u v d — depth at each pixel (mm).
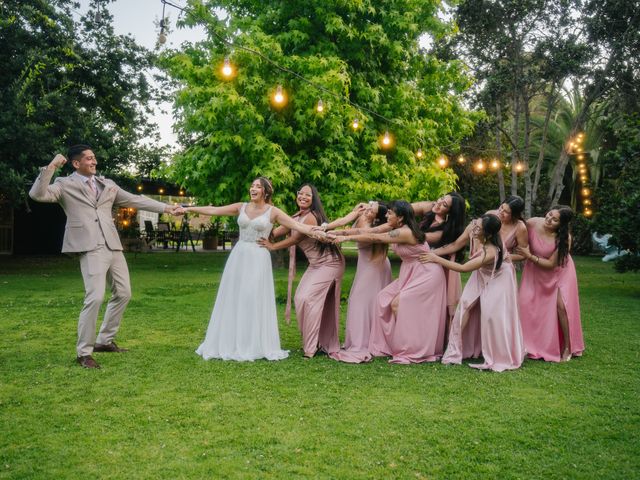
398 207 5082
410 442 3064
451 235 5418
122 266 5000
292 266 5410
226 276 5031
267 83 8703
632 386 4258
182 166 9609
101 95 14070
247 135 8867
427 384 4234
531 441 3102
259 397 3805
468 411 3605
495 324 4816
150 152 15953
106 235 4754
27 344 5301
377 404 3713
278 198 8773
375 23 9648
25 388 3912
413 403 3746
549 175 23234
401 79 10398
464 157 18547
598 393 4066
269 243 5141
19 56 11594
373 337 5336
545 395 3992
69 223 4648
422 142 10211
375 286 5383
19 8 11883
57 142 11570
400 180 8961
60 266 14391
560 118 22734
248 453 2875
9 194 11328
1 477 2541
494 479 2641
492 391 4070
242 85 8633
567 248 5207
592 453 2963
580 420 3463
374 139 9273
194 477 2594
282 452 2891
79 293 9000
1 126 10859
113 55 13734
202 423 3283
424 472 2699
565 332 5199
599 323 7180
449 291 5602
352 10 9203
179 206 5238
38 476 2562
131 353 5035
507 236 5387
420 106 10117
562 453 2953
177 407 3557
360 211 5711
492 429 3275
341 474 2656
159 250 22609
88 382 4078
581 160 21875
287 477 2611
